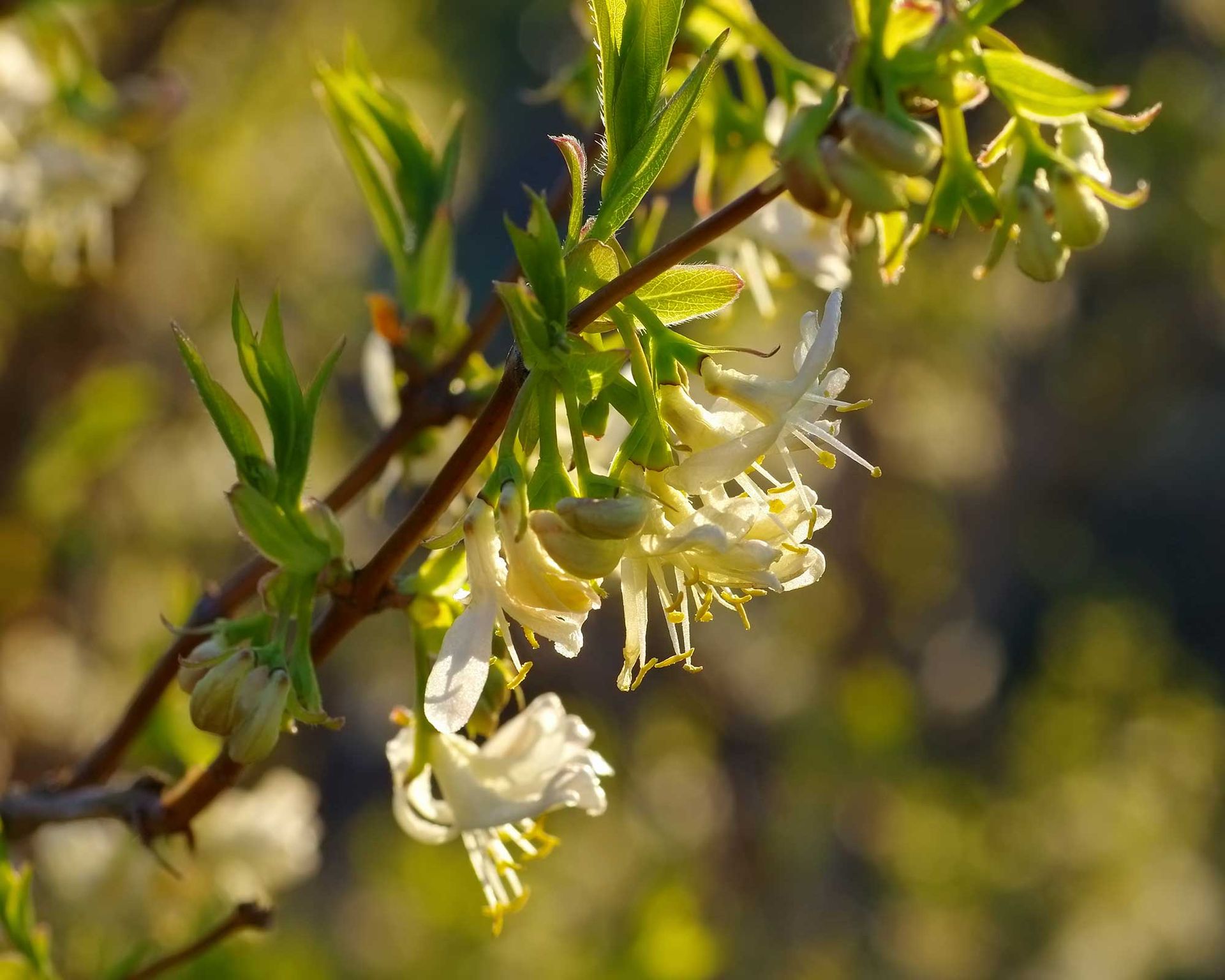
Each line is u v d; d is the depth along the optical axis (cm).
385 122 41
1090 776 140
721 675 125
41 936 38
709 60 33
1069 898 132
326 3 94
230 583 39
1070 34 117
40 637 75
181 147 85
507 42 153
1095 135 33
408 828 35
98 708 75
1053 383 138
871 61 33
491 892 35
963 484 135
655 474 33
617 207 33
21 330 74
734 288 33
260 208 93
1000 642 163
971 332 117
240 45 89
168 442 85
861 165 32
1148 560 217
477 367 40
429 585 35
